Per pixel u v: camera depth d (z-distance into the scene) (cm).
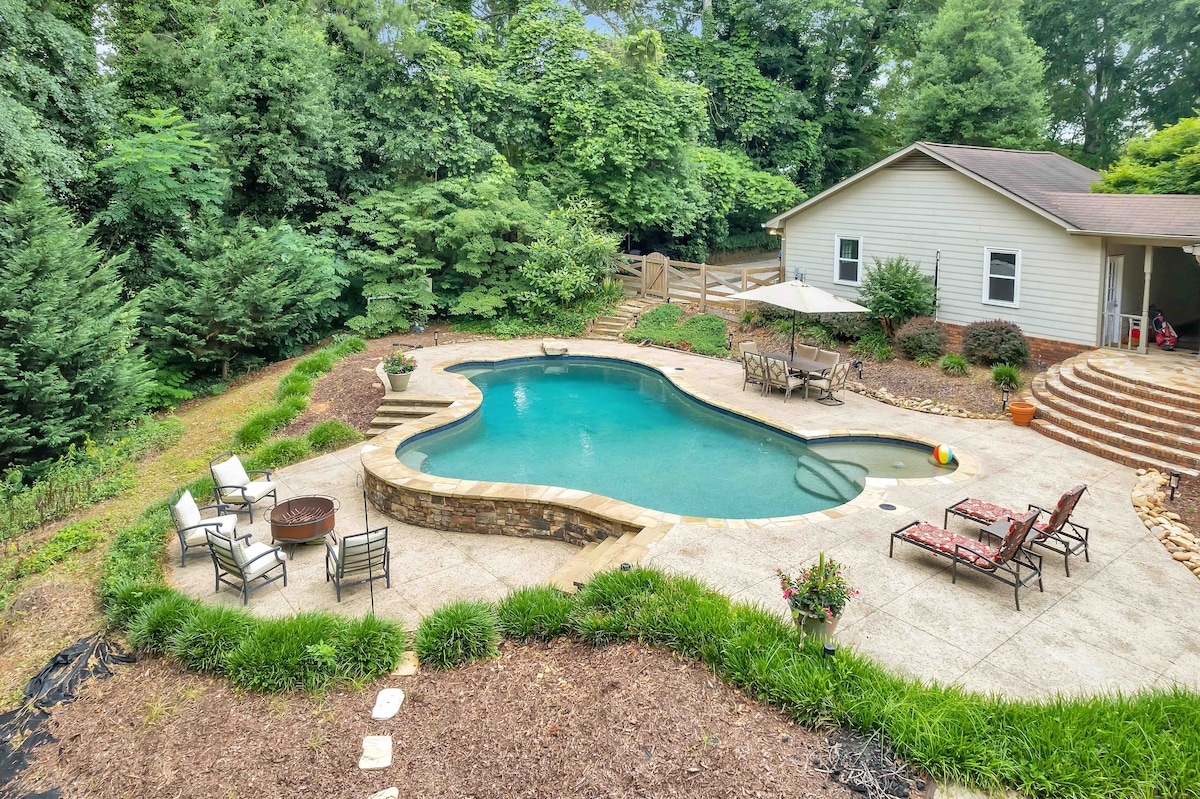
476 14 3497
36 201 1595
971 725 599
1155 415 1331
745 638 710
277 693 734
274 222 2300
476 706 695
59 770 665
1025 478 1224
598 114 2744
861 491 1246
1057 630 798
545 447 1489
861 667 673
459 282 2580
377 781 611
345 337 2372
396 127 2605
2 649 873
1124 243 1673
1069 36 3631
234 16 2247
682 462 1399
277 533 1066
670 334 2314
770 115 3797
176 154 1959
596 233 2672
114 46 2438
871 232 2105
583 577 928
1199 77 3306
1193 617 823
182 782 629
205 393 2061
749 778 573
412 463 1395
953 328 1958
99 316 1667
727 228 3675
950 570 930
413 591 974
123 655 831
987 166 1911
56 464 1500
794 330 2031
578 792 579
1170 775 549
